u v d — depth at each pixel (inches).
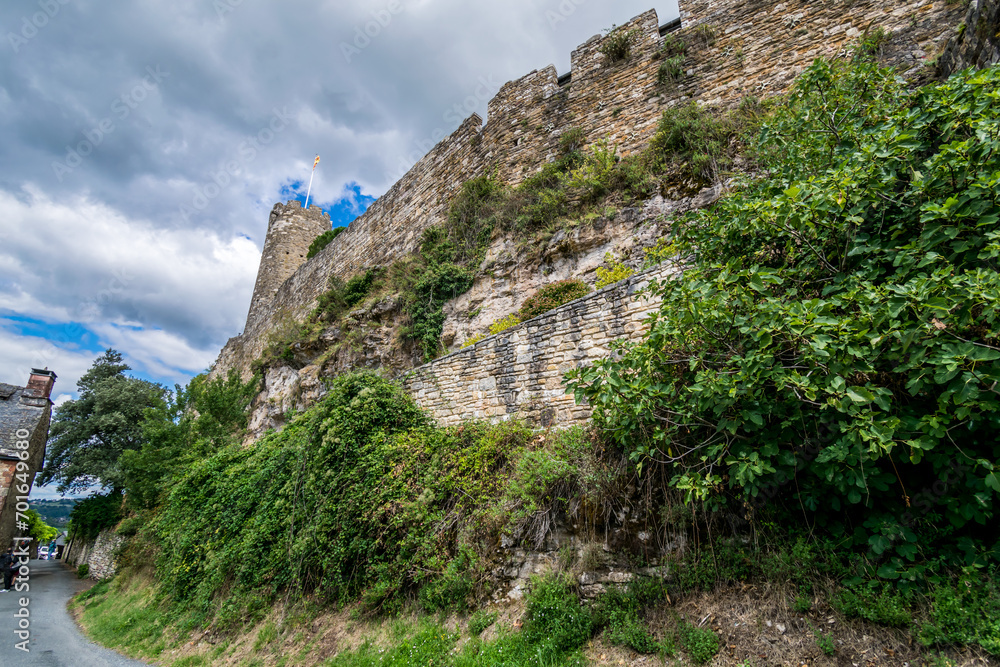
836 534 141.4
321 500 271.4
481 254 473.7
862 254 162.1
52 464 896.3
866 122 203.3
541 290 387.9
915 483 134.5
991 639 108.8
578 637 161.0
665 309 170.9
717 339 159.5
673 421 161.5
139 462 575.8
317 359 558.9
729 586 151.3
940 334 124.0
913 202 157.2
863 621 127.0
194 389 631.8
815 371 136.3
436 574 215.5
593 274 379.2
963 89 154.2
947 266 128.6
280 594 276.4
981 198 133.0
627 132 467.2
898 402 137.6
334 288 666.8
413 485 247.6
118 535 608.4
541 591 176.6
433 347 449.7
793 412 144.0
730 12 453.1
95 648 342.0
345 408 297.1
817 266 170.7
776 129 245.0
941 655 114.2
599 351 256.5
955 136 160.9
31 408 702.5
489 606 193.6
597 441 200.2
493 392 288.4
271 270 1145.4
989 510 120.5
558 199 436.8
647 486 175.0
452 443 260.2
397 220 689.0
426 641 192.7
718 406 148.6
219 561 326.0
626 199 394.9
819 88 224.5
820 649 126.6
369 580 237.5
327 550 255.8
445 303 469.4
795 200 162.1
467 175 585.0
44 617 464.8
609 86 500.1
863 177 156.9
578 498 192.9
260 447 415.8
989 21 223.8
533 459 216.8
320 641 230.1
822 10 404.5
